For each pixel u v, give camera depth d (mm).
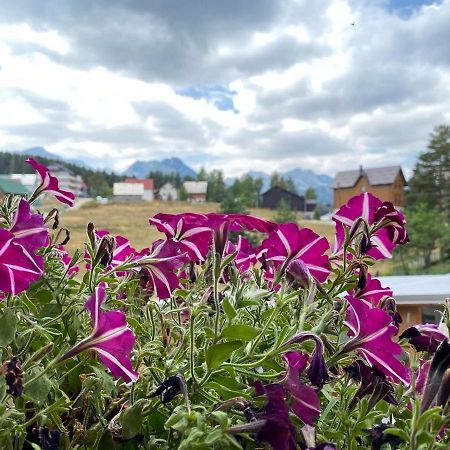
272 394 427
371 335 508
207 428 426
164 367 526
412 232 13766
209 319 577
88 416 498
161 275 600
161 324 593
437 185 22094
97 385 489
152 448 464
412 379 523
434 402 456
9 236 458
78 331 535
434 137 22891
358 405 528
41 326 526
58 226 653
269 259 630
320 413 500
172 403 496
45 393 448
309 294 551
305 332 476
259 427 415
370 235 642
